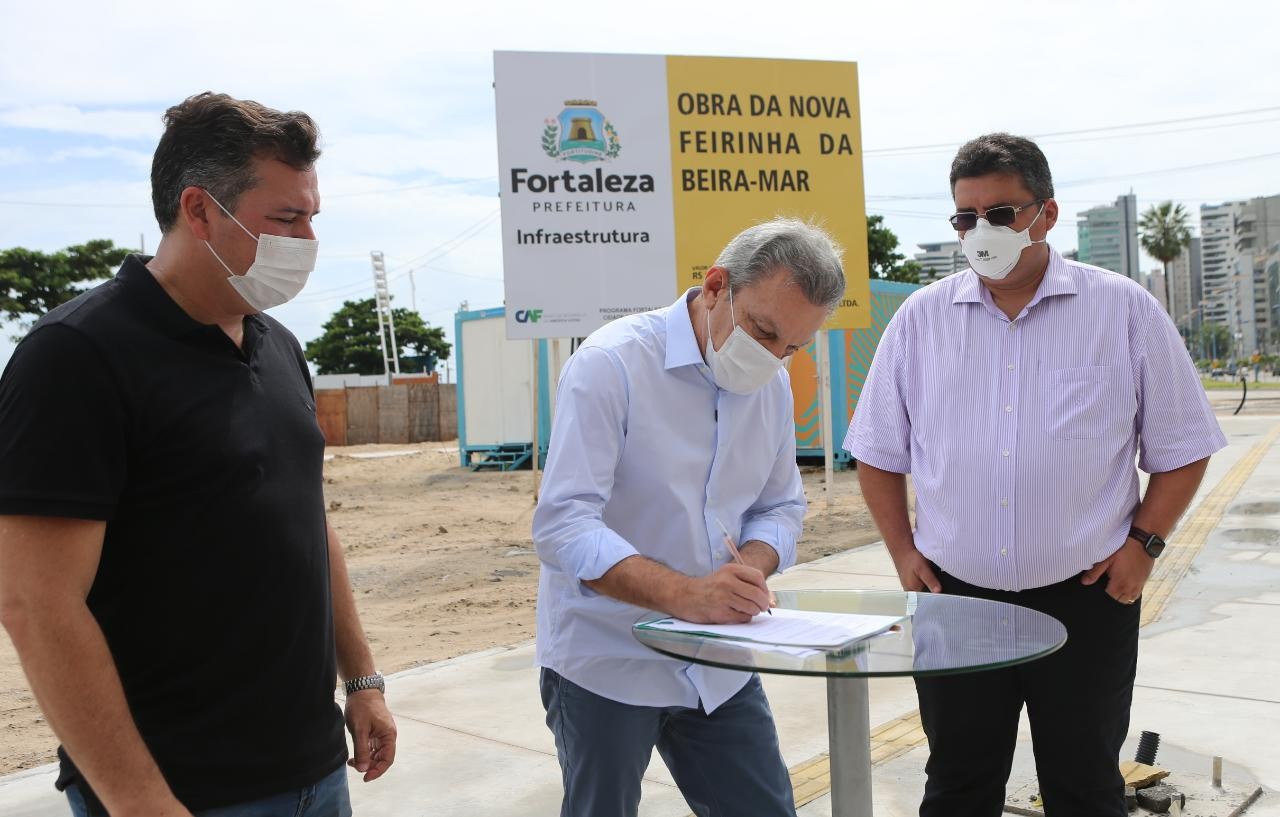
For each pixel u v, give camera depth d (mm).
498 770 4180
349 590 2223
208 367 1735
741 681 2285
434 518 12875
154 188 1759
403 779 4109
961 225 2799
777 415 2385
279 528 1786
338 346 68938
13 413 1529
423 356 71062
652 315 2283
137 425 1631
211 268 1737
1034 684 2756
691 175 9391
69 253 30484
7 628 1512
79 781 1661
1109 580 2703
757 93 9539
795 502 2490
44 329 1584
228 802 1722
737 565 2002
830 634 1845
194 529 1688
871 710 4719
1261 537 8680
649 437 2184
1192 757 3955
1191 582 7098
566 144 9109
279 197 1734
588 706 2180
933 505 2939
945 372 2930
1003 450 2781
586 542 2027
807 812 3625
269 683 1778
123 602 1664
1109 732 2730
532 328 9102
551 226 9117
